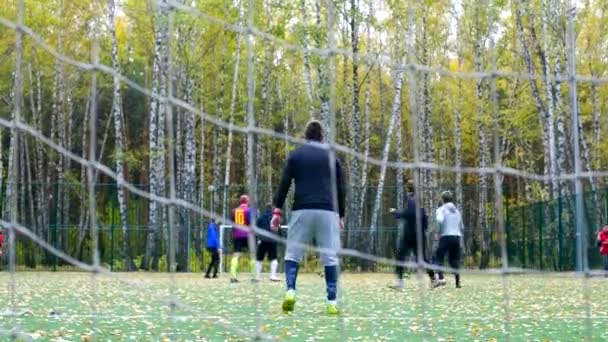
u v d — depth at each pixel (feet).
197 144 143.33
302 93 127.95
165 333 22.95
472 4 104.78
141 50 118.32
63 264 79.25
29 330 23.41
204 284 50.72
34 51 107.24
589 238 66.28
